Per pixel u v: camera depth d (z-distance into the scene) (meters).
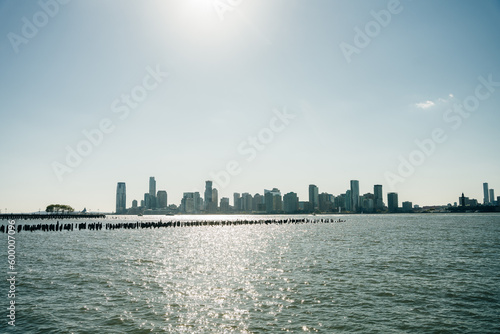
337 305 21.81
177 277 30.67
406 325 18.34
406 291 24.98
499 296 23.55
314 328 17.95
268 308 21.31
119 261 40.25
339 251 48.16
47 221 183.50
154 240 72.19
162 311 20.80
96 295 24.36
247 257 43.91
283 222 181.00
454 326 18.20
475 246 51.19
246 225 163.12
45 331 17.66
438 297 23.44
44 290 25.78
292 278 29.88
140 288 26.45
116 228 117.31
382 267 34.50
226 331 17.61
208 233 98.88
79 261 39.97
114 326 18.36
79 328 18.06
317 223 173.50
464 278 29.05
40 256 44.19
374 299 23.05
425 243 56.44
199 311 20.78
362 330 17.66
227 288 26.38
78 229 109.50
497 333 17.33
